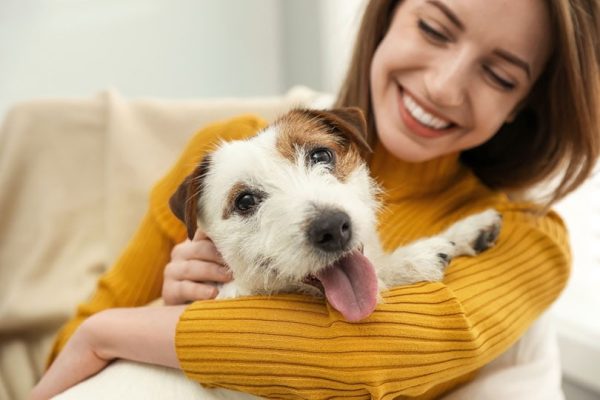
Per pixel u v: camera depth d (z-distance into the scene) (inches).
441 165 57.6
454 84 48.7
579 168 56.2
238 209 41.3
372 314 36.5
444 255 43.4
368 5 59.2
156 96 119.4
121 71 114.0
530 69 50.3
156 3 113.9
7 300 73.8
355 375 34.8
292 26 128.6
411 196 56.4
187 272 46.6
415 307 37.8
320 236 35.9
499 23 46.3
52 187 81.0
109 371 44.5
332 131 44.6
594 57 50.4
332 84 116.4
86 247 80.4
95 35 109.3
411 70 52.0
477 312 40.1
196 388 41.1
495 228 46.9
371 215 41.6
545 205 57.4
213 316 38.3
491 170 63.9
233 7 122.6
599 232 78.5
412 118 52.8
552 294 48.5
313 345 35.7
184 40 119.0
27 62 104.1
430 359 36.7
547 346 51.9
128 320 44.1
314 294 40.3
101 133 84.3
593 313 77.2
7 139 81.4
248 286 42.0
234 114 86.8
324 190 38.5
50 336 73.9
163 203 57.5
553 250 49.7
